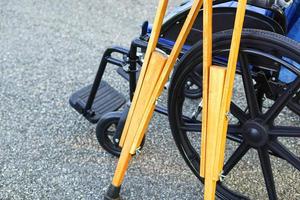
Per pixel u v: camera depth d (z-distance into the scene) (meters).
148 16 2.79
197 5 1.26
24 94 2.10
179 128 1.47
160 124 1.96
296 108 1.44
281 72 1.44
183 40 1.31
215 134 1.25
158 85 1.37
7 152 1.79
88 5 2.88
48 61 2.34
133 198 1.62
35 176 1.69
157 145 1.85
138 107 1.42
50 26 2.65
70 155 1.79
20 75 2.23
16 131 1.89
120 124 1.64
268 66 1.31
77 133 1.90
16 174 1.69
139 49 1.82
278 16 1.36
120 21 2.73
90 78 2.23
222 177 1.47
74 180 1.68
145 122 1.42
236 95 2.14
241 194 1.59
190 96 2.08
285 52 1.19
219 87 1.21
